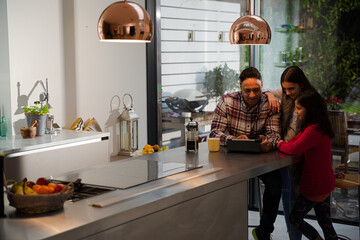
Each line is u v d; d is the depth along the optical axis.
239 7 6.00
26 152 3.82
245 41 3.51
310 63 5.55
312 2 5.50
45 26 4.48
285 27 5.73
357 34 5.22
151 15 5.25
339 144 5.32
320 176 3.53
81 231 1.92
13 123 4.31
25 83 4.36
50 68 4.55
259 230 3.71
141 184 2.56
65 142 4.12
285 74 3.72
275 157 3.38
